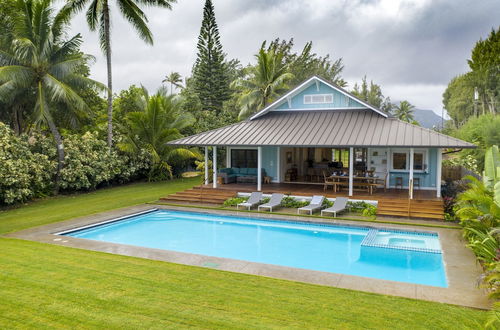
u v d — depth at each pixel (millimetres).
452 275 9320
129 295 7473
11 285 7945
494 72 61250
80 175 23281
